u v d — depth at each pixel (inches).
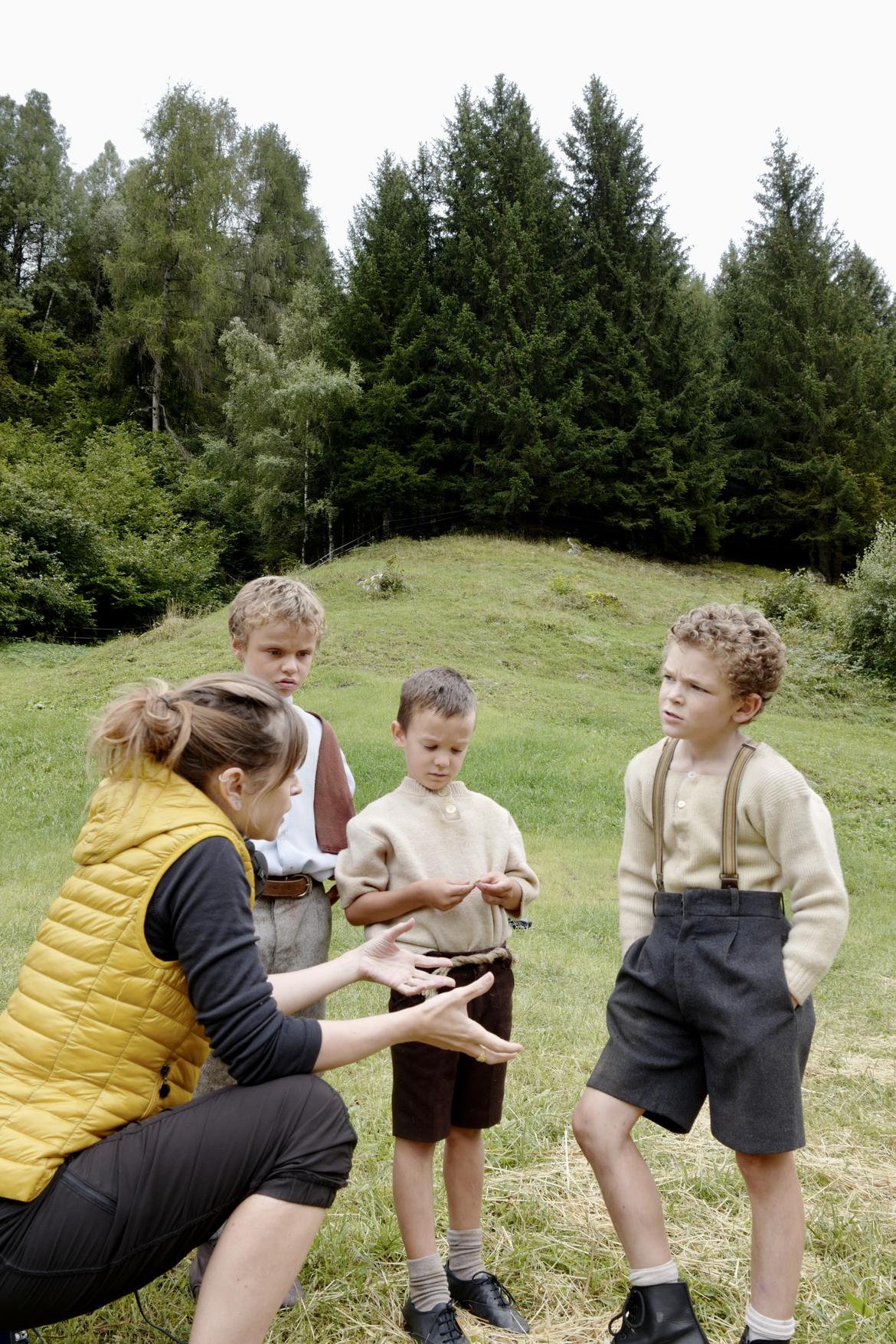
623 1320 70.8
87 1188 53.3
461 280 1254.9
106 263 1453.0
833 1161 108.7
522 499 1154.0
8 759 401.7
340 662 623.8
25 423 1264.8
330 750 93.0
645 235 1289.4
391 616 752.3
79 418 1354.6
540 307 1195.9
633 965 77.1
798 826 72.5
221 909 57.5
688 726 76.0
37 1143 53.5
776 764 75.0
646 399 1210.0
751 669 73.9
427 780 86.8
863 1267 85.0
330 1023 61.6
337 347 1202.6
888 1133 117.7
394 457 1149.7
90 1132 55.0
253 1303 55.6
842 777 475.5
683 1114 74.4
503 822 90.7
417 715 85.4
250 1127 56.8
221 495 1288.1
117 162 1866.4
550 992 180.2
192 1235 56.5
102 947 56.5
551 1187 97.9
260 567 1277.1
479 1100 80.8
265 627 88.7
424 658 650.2
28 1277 52.6
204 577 1057.5
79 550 932.6
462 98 1318.9
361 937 224.4
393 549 1080.8
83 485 1026.1
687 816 76.2
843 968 220.5
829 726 621.6
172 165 1423.5
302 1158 57.3
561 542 1182.9
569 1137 109.5
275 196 1585.9
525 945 222.1
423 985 68.5
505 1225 90.6
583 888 284.5
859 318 1435.8
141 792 60.7
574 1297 80.5
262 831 65.9
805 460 1333.7
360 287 1222.9
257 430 1210.6
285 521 1190.3
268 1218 56.0
